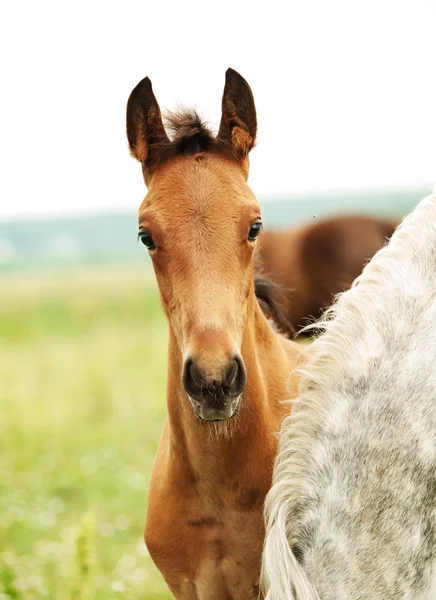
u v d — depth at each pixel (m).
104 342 18.47
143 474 7.74
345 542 2.78
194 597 3.84
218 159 3.46
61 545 5.79
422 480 2.74
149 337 19.16
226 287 3.23
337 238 8.96
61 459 8.27
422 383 2.83
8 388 12.36
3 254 75.69
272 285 4.51
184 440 3.64
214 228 3.27
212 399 3.09
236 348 3.15
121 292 32.44
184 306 3.23
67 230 86.25
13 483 7.56
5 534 6.21
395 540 2.73
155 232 3.34
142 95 3.55
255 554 3.65
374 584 2.73
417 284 2.98
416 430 2.78
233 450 3.56
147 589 5.31
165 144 3.52
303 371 3.04
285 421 3.07
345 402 2.94
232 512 3.64
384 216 9.45
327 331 3.06
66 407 10.91
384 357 2.93
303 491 2.92
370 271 3.10
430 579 2.72
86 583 4.41
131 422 9.79
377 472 2.79
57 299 30.47
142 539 6.27
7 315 25.94
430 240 3.03
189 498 3.70
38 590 5.07
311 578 2.82
